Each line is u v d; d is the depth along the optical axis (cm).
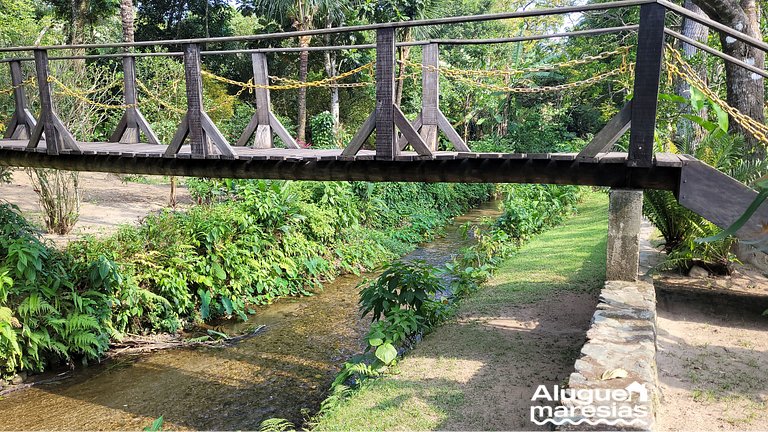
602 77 502
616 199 444
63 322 591
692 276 583
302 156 506
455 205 1606
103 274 632
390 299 522
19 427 484
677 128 742
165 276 721
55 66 934
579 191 1423
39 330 586
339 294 877
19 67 708
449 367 418
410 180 486
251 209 895
